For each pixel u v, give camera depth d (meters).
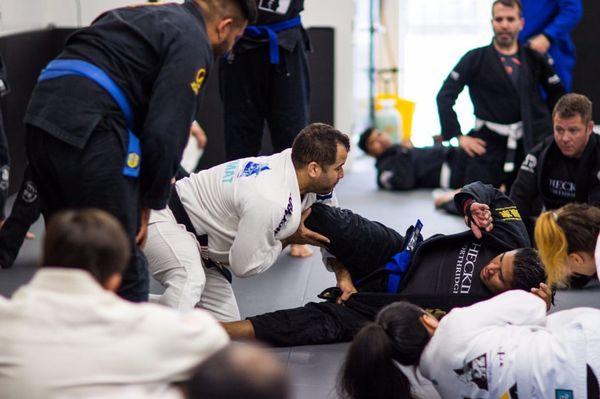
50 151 3.29
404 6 9.22
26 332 2.38
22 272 5.31
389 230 4.39
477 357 3.14
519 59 6.21
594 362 3.05
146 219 3.51
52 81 3.29
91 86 3.26
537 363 3.08
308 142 3.98
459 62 6.36
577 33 8.52
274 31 5.38
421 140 9.02
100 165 3.26
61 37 7.70
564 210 3.69
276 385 2.07
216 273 4.37
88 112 3.24
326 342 4.21
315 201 4.32
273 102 5.51
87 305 2.39
